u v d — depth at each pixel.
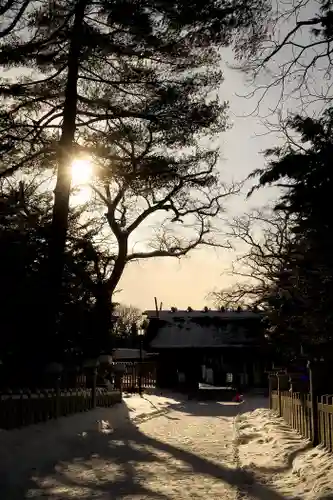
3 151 18.23
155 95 19.28
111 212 29.22
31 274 14.19
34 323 14.37
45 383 15.02
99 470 10.02
